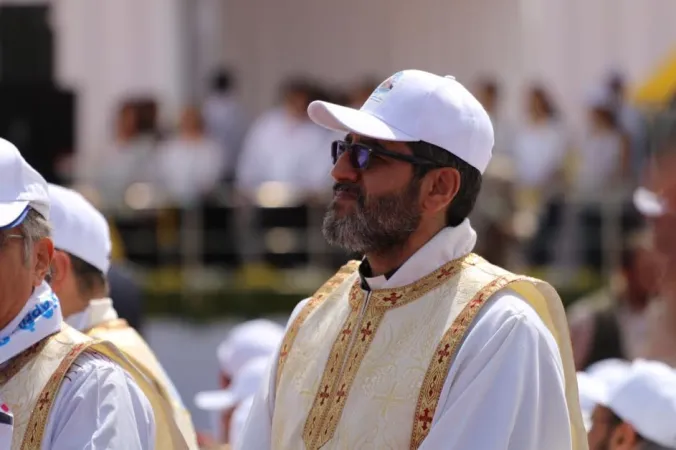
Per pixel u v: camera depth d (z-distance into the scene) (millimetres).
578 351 16734
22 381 8641
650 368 11227
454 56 36062
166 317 26938
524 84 32094
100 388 8578
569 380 8766
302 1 37281
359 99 28703
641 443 11062
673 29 31094
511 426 8258
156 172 28078
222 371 15875
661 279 14180
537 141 28469
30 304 8781
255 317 27078
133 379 8961
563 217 27844
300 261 27688
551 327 8812
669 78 27469
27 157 25750
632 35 31344
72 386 8609
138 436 8648
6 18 26266
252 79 37219
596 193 27891
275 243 27688
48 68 26391
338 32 37344
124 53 32062
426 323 8711
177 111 31922
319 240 27656
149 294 27000
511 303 8555
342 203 8984
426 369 8523
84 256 10648
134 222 27391
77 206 10742
